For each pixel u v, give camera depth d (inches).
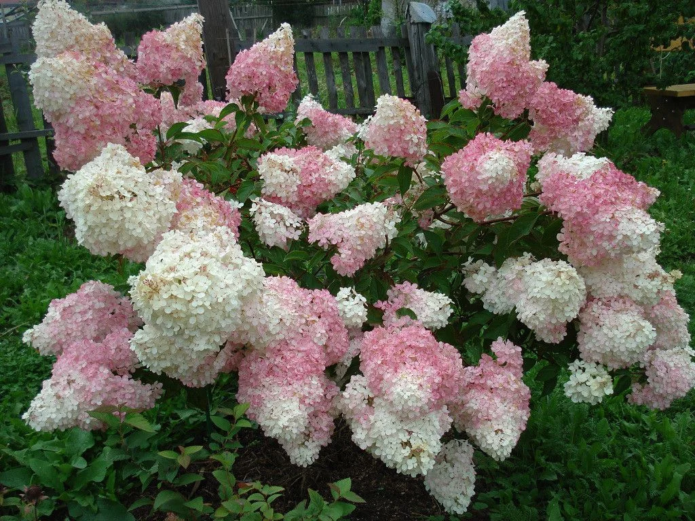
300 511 80.7
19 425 111.7
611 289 87.5
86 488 94.7
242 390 84.5
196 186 93.6
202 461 99.5
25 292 163.3
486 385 87.2
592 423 121.0
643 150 279.0
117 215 75.5
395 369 78.8
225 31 247.4
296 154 104.3
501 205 87.7
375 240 91.2
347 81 300.2
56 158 88.6
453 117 107.7
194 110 126.1
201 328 69.8
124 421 82.6
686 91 290.5
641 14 255.1
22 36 330.6
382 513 98.6
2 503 89.6
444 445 92.7
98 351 85.2
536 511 98.2
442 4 414.6
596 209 81.8
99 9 383.6
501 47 98.5
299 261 100.2
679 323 96.3
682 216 212.4
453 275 112.6
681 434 119.9
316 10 577.3
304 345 84.0
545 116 102.3
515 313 93.1
